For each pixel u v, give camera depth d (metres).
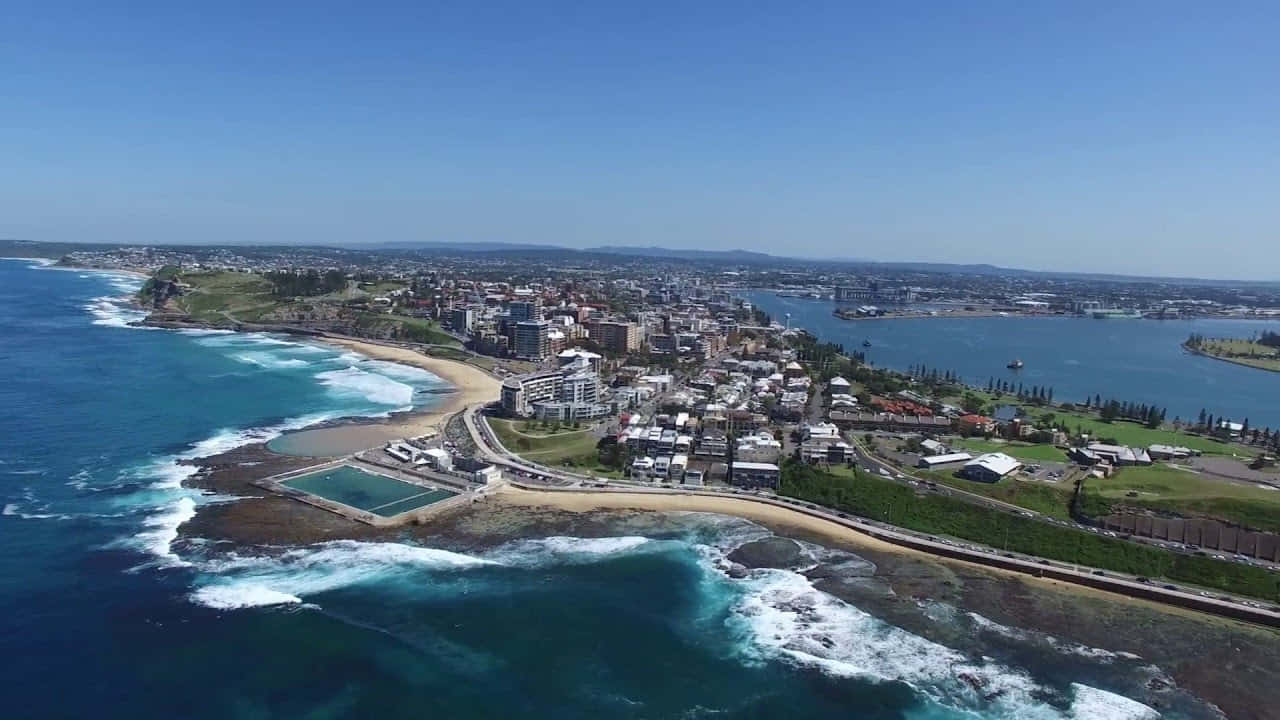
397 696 119.75
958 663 132.88
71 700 115.06
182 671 123.31
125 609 140.75
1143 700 123.81
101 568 156.12
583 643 136.25
